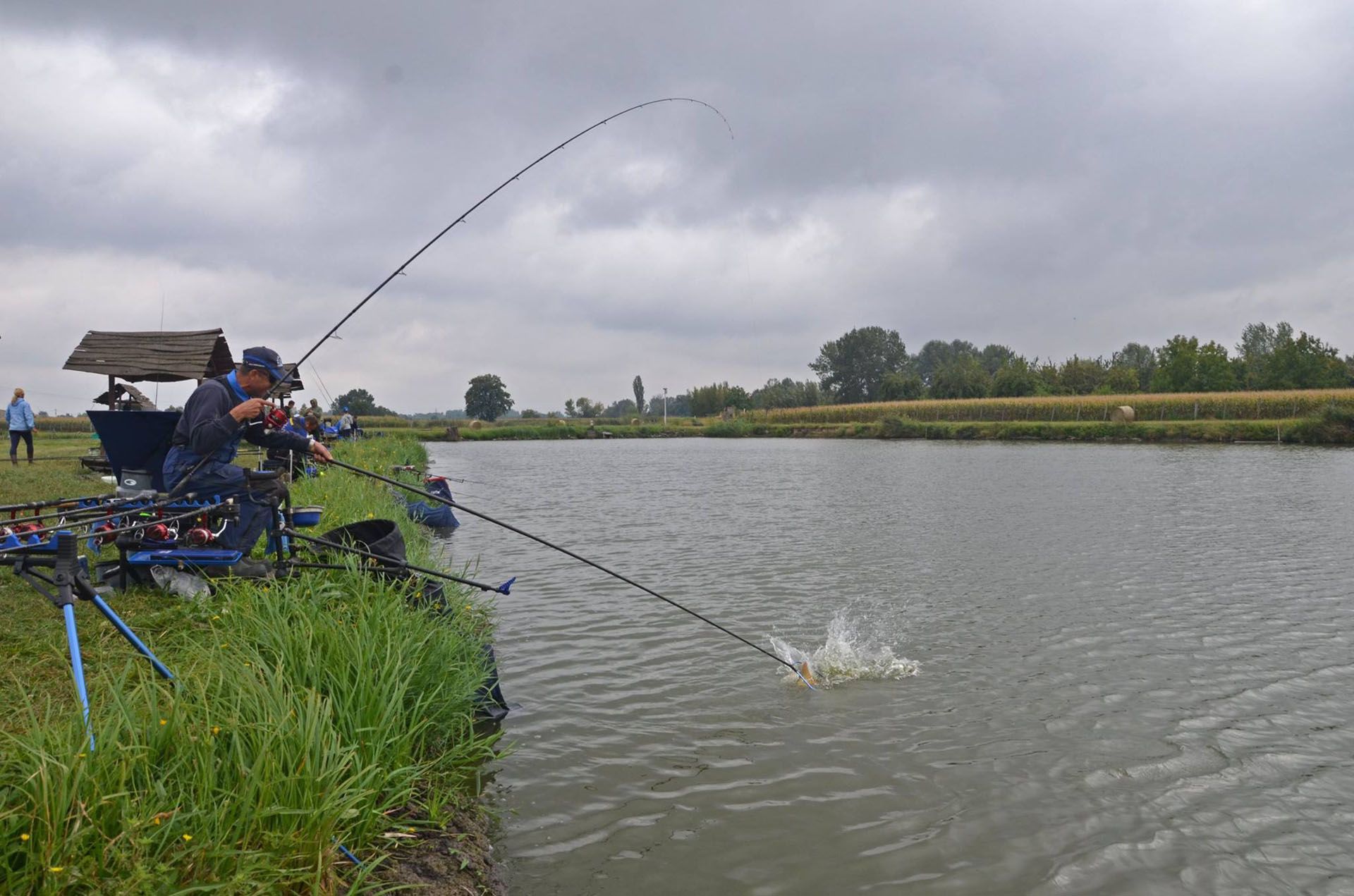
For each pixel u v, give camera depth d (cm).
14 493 1227
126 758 346
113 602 630
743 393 11494
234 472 663
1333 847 488
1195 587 1098
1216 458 3709
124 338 1538
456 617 704
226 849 326
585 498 2308
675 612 984
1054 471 3047
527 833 494
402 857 425
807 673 755
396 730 495
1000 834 499
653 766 582
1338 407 4794
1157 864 470
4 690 461
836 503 2086
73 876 288
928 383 17688
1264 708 688
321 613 581
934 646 851
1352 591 1070
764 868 462
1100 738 633
